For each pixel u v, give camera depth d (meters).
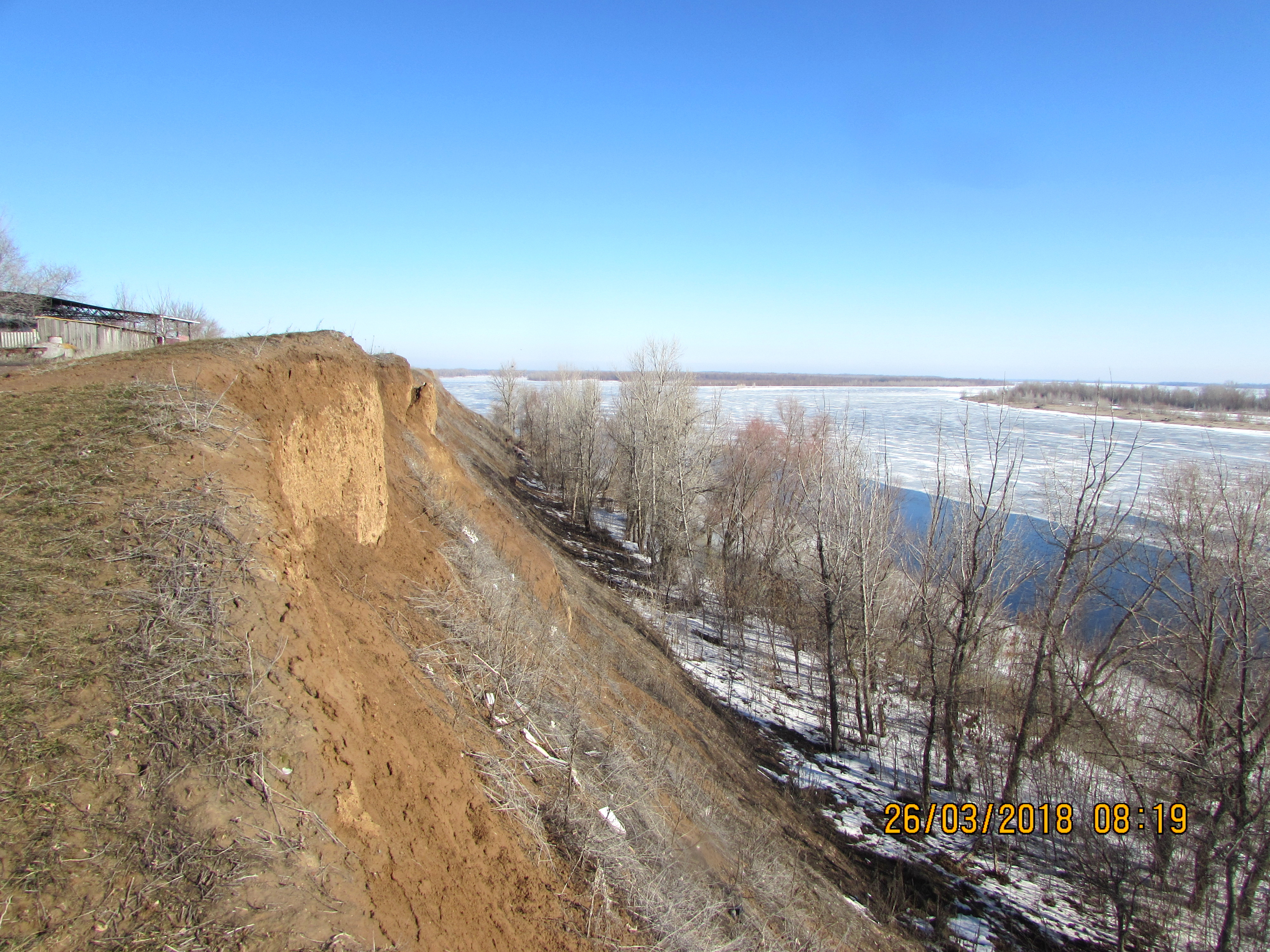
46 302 23.95
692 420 33.50
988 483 42.12
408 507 11.64
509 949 4.73
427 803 5.23
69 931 2.94
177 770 3.67
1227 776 12.02
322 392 8.61
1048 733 17.06
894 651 22.03
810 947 8.57
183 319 28.23
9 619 4.11
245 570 5.00
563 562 22.67
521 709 8.18
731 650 24.70
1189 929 12.63
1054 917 12.82
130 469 5.59
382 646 6.84
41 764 3.46
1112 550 18.97
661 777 9.91
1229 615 13.84
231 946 3.09
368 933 3.54
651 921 6.29
